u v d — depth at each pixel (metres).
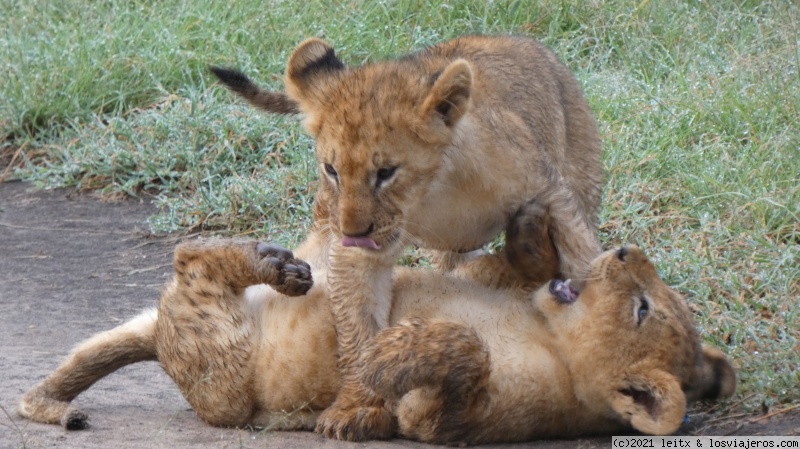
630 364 8.60
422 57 10.94
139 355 10.62
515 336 8.90
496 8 19.19
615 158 14.47
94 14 21.70
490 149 9.60
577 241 9.80
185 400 10.68
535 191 9.85
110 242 16.02
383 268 9.44
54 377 10.34
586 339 8.72
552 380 8.80
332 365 9.41
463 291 9.49
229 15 20.33
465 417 8.66
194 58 19.38
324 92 9.65
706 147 14.54
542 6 19.16
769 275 11.62
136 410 10.34
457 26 18.91
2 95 19.72
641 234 13.18
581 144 12.10
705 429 9.09
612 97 16.25
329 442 8.96
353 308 9.29
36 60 20.25
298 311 9.54
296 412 9.55
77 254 15.69
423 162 9.30
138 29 20.42
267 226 15.32
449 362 8.39
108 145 17.98
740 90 15.72
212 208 16.08
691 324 8.91
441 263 11.03
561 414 8.91
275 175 16.02
